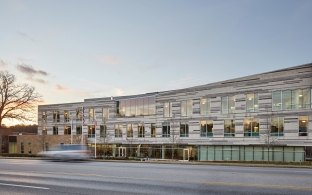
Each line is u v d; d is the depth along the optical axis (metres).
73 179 19.47
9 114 73.44
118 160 43.56
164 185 16.80
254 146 53.28
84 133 78.75
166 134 65.56
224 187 16.06
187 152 61.59
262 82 53.03
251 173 22.50
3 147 84.12
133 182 17.92
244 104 54.88
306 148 48.09
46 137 78.25
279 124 50.94
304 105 48.62
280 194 14.26
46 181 18.78
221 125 57.41
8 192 15.27
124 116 73.38
